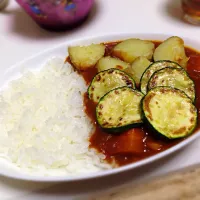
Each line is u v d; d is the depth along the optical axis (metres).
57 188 0.33
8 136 0.36
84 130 0.36
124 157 0.33
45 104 0.38
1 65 0.44
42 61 0.43
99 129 0.35
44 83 0.40
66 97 0.39
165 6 0.49
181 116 0.33
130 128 0.34
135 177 0.33
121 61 0.40
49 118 0.37
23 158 0.34
